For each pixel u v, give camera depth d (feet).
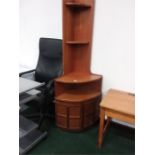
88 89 8.58
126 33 7.25
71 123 7.86
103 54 8.05
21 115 7.98
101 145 7.07
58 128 8.20
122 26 7.28
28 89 6.39
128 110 6.15
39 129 7.89
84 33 8.23
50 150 6.85
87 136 7.73
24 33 10.48
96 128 8.30
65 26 7.95
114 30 7.50
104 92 8.47
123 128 8.16
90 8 7.75
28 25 10.15
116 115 6.33
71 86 8.56
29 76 9.35
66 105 7.65
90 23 7.91
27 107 8.69
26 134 6.93
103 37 7.84
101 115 6.64
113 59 7.84
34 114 8.69
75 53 8.70
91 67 8.55
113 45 7.68
